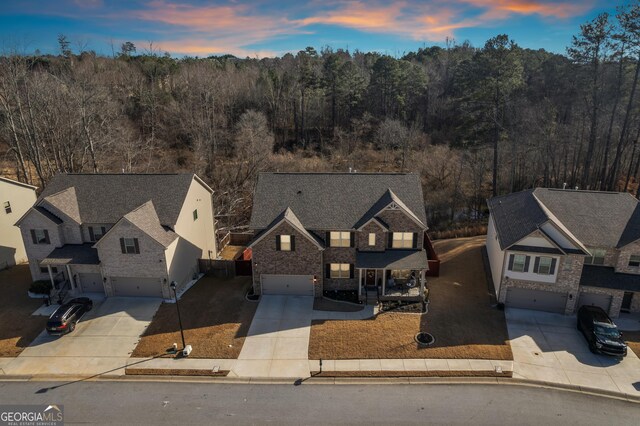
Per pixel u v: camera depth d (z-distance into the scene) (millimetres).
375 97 79438
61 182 34469
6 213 36438
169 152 67062
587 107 46938
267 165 58844
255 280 31219
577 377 22766
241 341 26078
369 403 21047
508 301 29438
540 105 54219
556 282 27891
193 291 32469
